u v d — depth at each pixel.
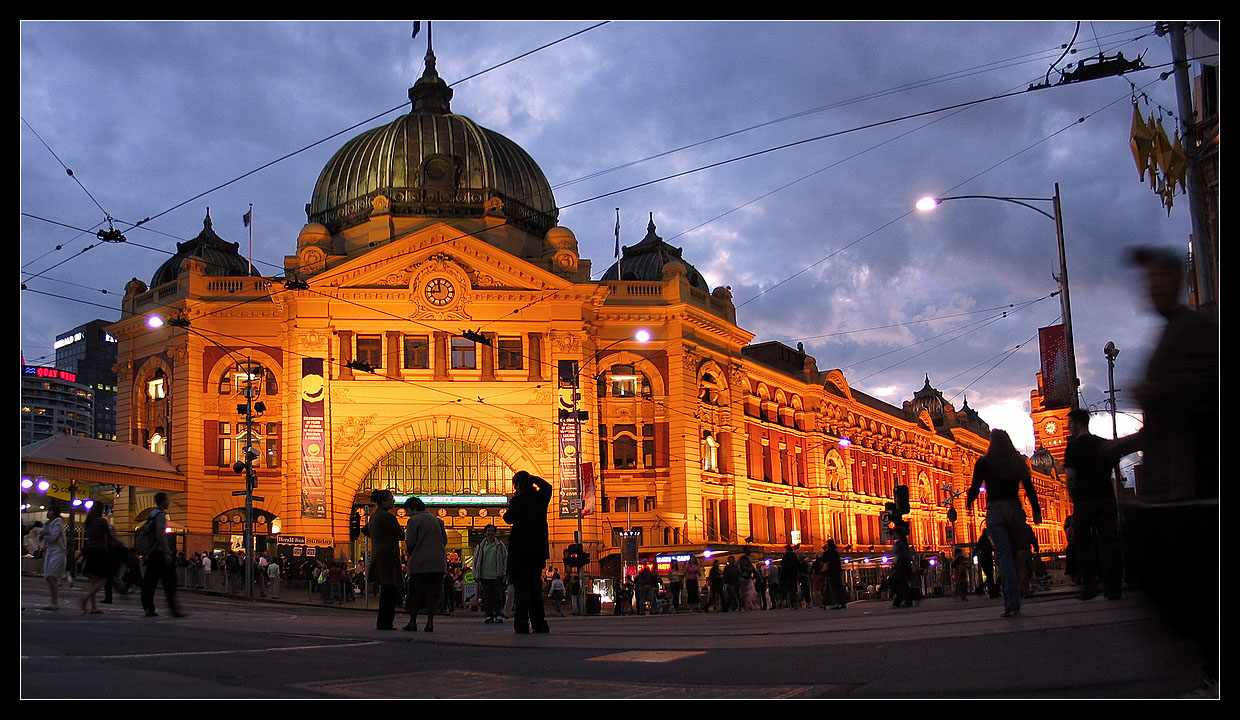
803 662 8.09
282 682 7.31
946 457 103.75
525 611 14.32
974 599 24.66
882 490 85.94
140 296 60.66
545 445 55.31
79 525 54.34
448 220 59.78
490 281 56.69
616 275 69.50
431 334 55.72
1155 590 5.79
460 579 46.19
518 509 14.55
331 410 54.28
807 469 74.50
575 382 52.38
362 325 55.12
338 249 61.34
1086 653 7.40
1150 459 5.75
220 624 15.91
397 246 55.56
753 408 68.50
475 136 63.78
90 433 148.50
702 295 64.31
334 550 52.28
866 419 85.38
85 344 156.38
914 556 38.84
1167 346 5.63
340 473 53.72
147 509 54.69
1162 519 5.61
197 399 56.44
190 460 55.38
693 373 61.00
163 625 14.55
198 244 65.44
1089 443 13.92
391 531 16.33
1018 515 11.98
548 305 56.62
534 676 7.95
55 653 9.14
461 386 55.25
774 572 43.44
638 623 20.14
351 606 43.38
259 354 57.19
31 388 131.38
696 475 59.56
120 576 27.58
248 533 44.25
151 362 59.00
